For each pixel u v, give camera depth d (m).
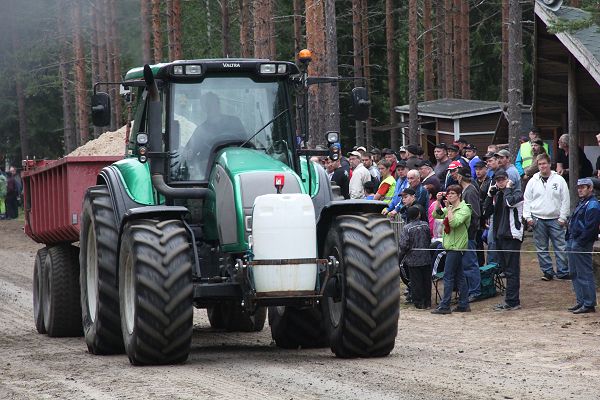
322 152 19.45
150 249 17.58
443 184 32.53
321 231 19.00
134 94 22.05
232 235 18.06
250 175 18.03
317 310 20.02
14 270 43.91
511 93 40.66
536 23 35.12
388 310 17.70
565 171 35.97
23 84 98.00
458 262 27.02
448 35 71.62
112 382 16.00
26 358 19.95
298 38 70.00
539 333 22.30
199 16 96.75
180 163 19.30
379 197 33.12
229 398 14.16
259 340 22.56
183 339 17.59
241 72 19.62
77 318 24.30
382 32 90.75
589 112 40.00
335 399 13.97
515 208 26.58
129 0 81.56
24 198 29.36
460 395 14.19
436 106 65.50
